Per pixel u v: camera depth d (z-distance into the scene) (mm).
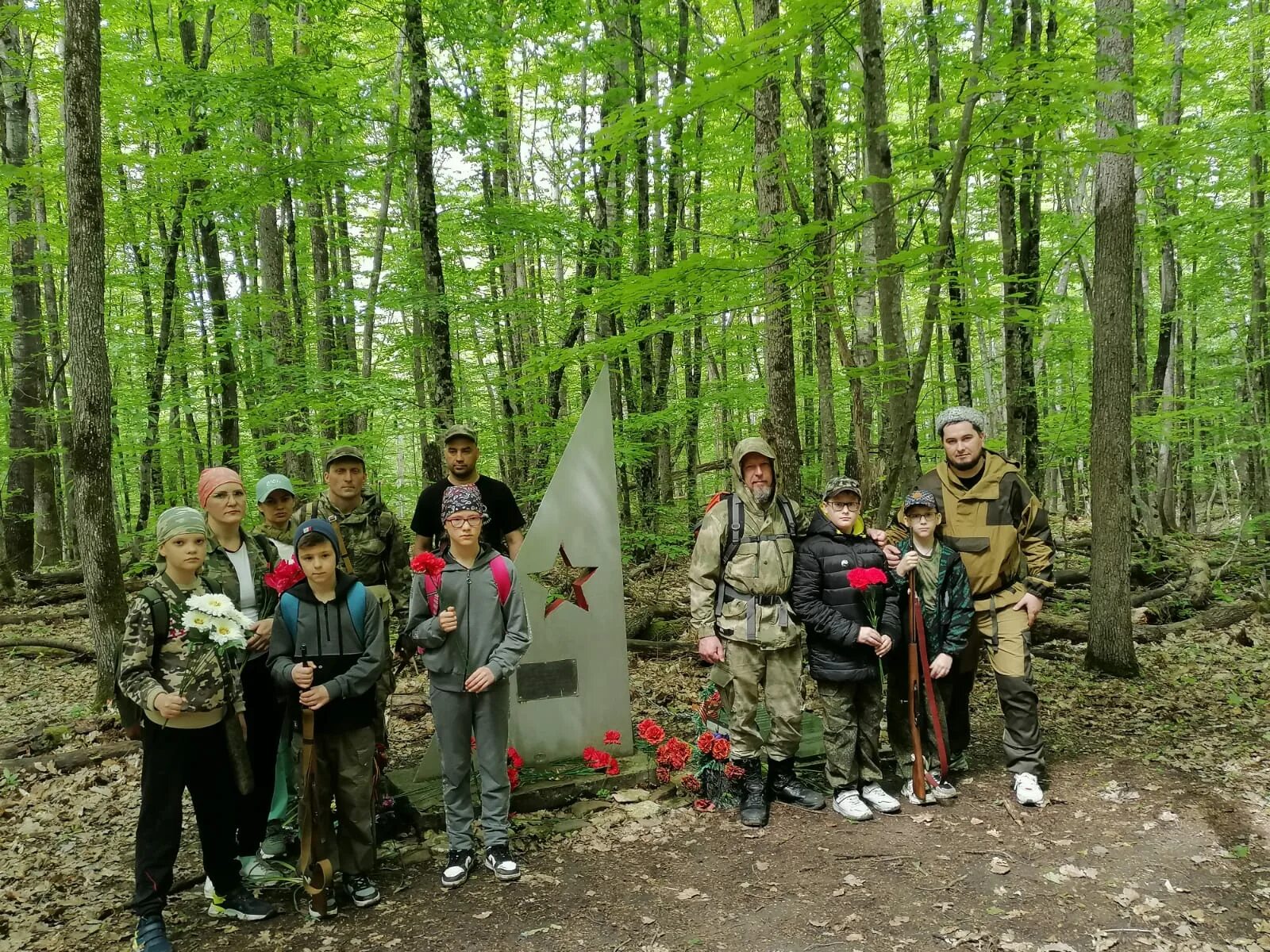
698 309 4637
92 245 4816
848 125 6625
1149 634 6512
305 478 8938
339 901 2957
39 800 3977
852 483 3605
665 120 3748
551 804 3678
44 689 5895
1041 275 7660
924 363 4488
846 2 3361
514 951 2592
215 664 2637
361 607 2932
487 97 10883
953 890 2883
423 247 6711
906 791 3795
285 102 6699
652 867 3145
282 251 10672
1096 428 5469
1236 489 18609
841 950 2531
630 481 10594
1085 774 3926
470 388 13219
